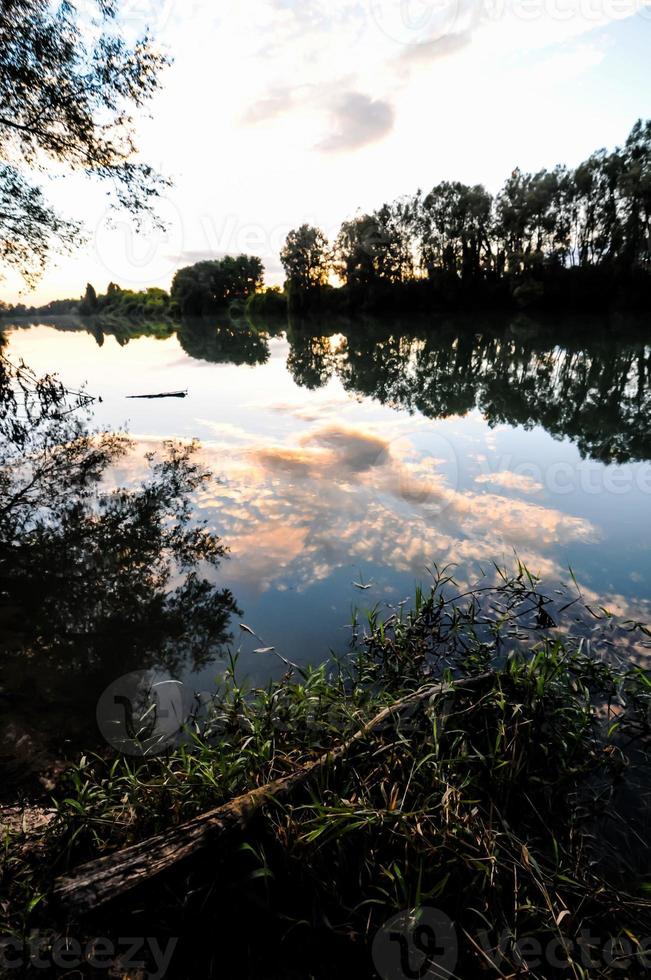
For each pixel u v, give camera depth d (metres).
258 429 7.84
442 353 17.70
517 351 17.12
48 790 1.95
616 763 2.01
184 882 1.47
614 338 19.25
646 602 3.06
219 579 3.54
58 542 4.23
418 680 2.54
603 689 2.44
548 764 2.04
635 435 7.04
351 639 2.90
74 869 1.44
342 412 8.95
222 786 1.85
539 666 2.41
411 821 1.68
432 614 3.08
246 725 2.25
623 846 1.71
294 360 17.53
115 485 5.55
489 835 1.65
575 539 3.89
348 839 1.63
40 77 7.56
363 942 1.39
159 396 10.77
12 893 1.52
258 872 1.46
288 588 3.40
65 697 2.45
